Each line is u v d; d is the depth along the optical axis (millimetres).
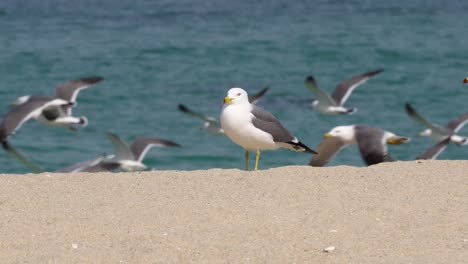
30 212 9000
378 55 38906
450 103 29781
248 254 7766
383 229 8352
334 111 21094
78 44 41031
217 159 23234
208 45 40875
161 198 9391
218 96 30984
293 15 50656
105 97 30719
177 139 25281
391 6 54781
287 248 7887
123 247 7973
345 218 8648
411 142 25047
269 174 10227
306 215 8742
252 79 34031
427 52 39188
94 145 24781
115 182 10086
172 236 8188
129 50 39688
